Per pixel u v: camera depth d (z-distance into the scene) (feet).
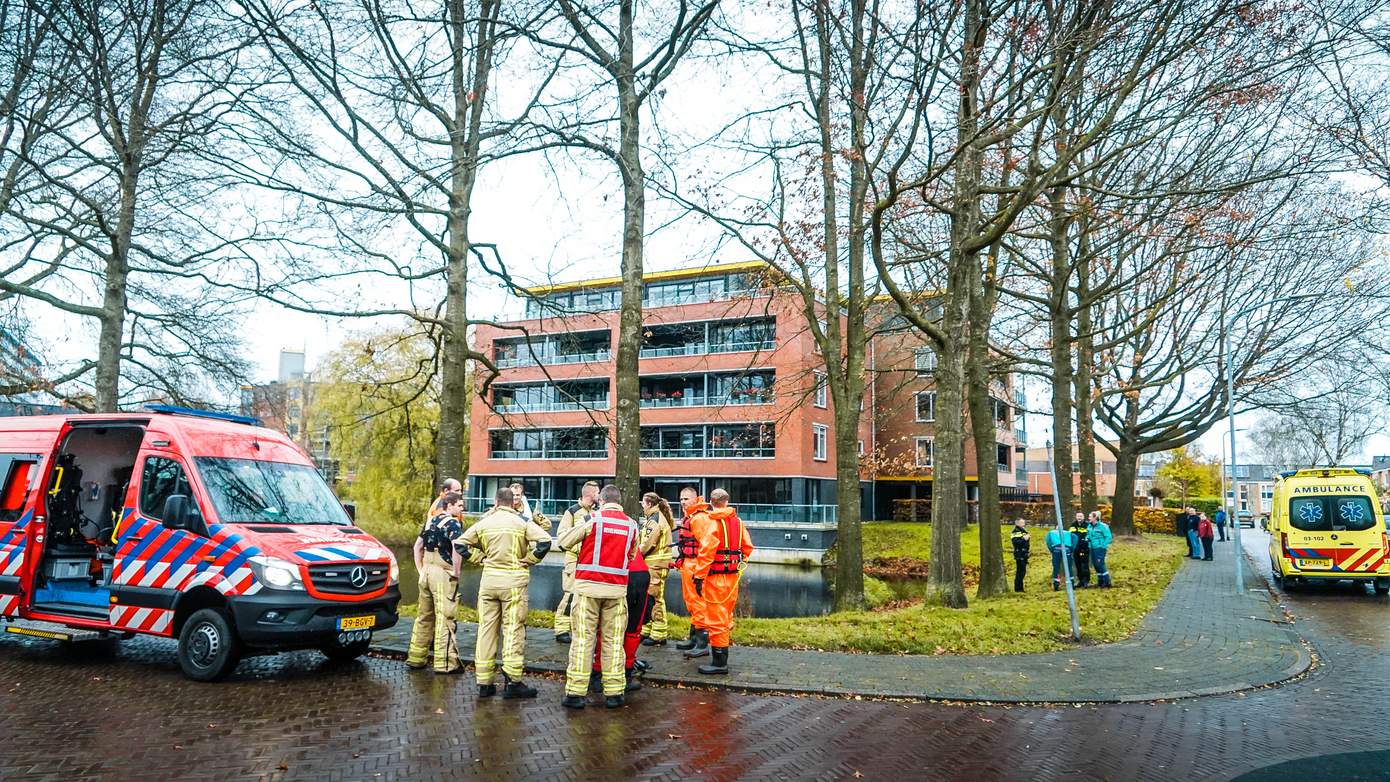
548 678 27.61
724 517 28.07
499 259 48.42
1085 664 30.07
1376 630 41.47
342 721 21.88
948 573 44.91
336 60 40.98
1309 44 31.63
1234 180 57.26
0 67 42.45
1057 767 19.06
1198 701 25.52
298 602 25.61
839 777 18.21
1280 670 29.86
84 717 22.06
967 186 48.83
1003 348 89.71
